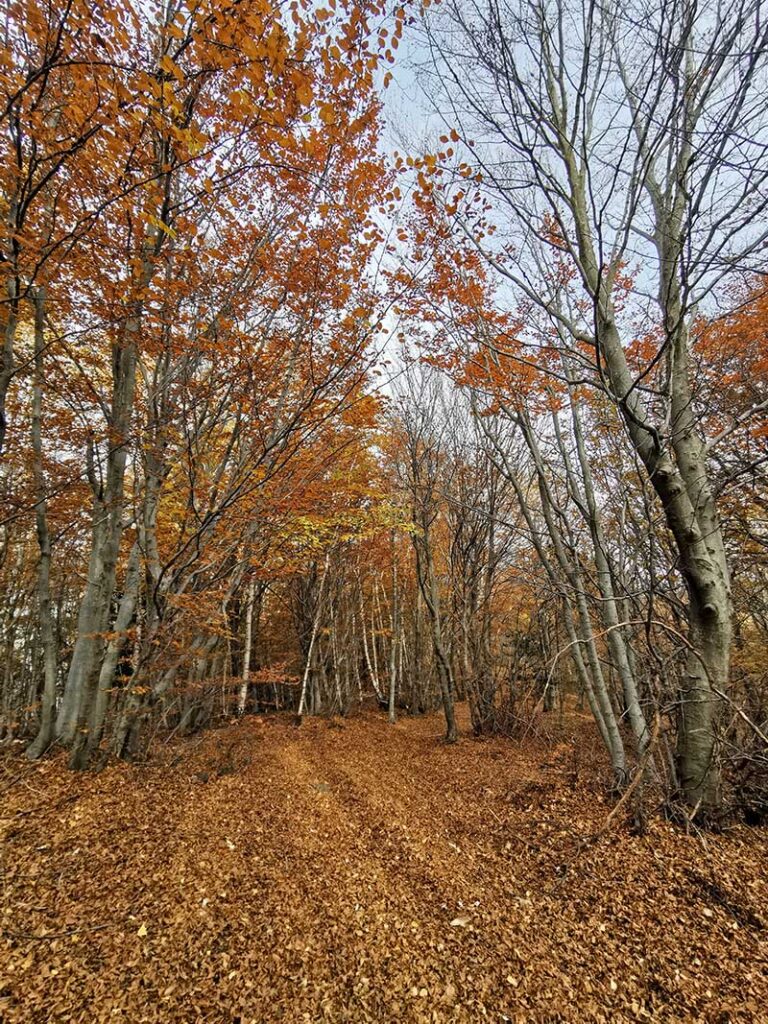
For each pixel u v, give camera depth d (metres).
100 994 3.56
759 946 3.79
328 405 7.30
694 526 5.48
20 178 4.52
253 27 4.18
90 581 9.16
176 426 7.79
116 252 5.76
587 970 3.86
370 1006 3.64
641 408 5.94
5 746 9.20
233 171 5.60
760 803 5.43
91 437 8.13
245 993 3.71
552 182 5.80
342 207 6.49
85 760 7.71
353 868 5.80
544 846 5.87
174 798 7.33
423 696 22.11
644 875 4.81
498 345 7.72
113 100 4.25
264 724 16.58
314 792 8.89
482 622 16.83
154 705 8.66
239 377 7.00
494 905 4.89
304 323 6.97
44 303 6.16
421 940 4.39
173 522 10.07
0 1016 3.27
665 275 6.03
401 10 4.68
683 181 5.16
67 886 4.75
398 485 16.28
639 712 6.51
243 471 7.68
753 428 6.70
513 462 14.44
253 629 21.69
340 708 19.75
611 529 9.06
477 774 9.97
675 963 3.78
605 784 7.10
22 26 4.09
